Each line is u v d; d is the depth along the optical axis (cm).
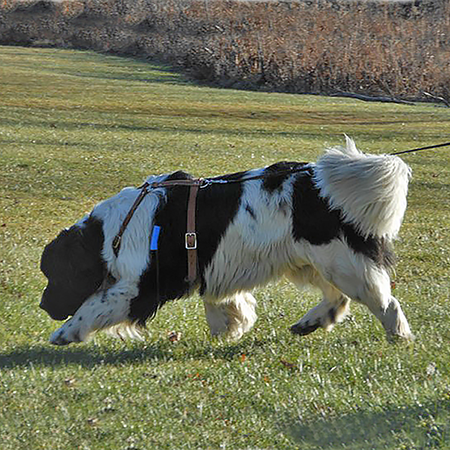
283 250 1105
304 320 1209
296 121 5172
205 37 8600
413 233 2461
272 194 1099
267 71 7006
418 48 6619
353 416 833
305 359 1068
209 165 3522
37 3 11038
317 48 6912
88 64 8188
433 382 941
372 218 1074
